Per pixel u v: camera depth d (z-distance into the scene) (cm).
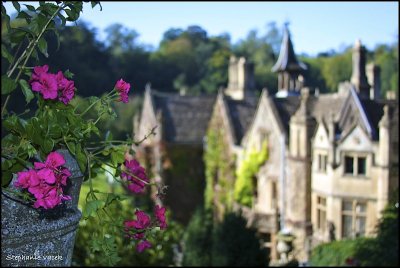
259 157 2827
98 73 3456
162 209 319
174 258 1934
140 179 327
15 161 269
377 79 3306
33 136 270
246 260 1536
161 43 7806
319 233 2475
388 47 4772
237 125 3200
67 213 305
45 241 287
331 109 2633
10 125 275
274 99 2839
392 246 1727
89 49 3359
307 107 2794
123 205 1259
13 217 276
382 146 2256
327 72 6531
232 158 3120
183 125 3559
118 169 328
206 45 7675
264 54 9062
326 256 1966
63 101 291
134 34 6519
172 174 3453
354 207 2341
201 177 3494
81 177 319
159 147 3403
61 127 283
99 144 352
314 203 2505
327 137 2403
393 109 2297
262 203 2845
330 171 2386
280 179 2686
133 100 5459
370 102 2466
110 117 303
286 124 2725
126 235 323
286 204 2642
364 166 2336
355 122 2339
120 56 6259
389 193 2256
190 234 1739
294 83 3556
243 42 9444
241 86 3803
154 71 6825
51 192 253
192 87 7294
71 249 310
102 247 309
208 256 1695
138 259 1293
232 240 1546
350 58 6438
